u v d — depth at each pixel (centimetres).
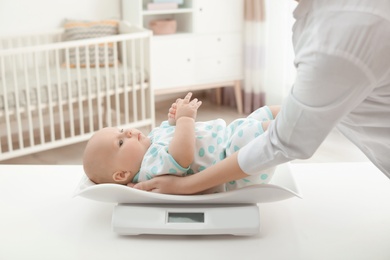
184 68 421
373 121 96
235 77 444
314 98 85
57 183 137
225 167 103
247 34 430
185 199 109
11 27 378
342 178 139
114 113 412
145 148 122
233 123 123
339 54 82
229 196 109
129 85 361
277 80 435
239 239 110
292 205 125
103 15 417
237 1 430
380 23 81
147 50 362
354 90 84
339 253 104
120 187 107
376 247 106
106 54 343
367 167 146
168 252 105
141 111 383
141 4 400
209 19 424
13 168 146
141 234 112
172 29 416
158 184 112
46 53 319
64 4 396
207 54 429
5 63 365
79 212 122
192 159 112
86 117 408
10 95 317
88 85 340
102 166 117
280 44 425
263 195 109
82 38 376
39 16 388
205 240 110
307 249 106
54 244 109
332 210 122
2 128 371
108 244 108
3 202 127
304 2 89
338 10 83
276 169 125
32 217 120
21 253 105
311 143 91
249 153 99
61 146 373
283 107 91
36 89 326
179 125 114
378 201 126
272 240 109
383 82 87
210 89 477
